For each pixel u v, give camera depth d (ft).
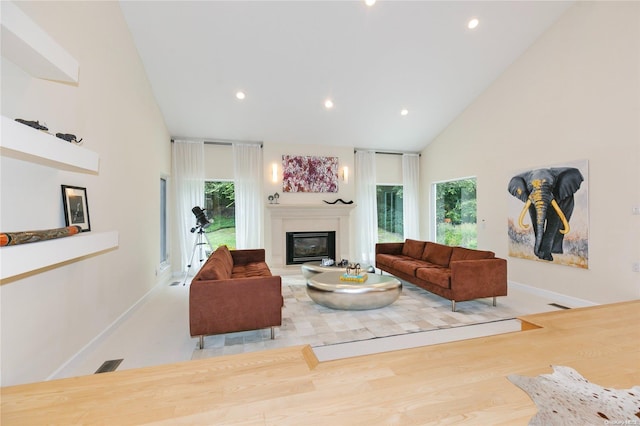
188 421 3.84
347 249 21.71
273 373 4.96
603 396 4.35
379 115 18.90
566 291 13.25
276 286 9.52
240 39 12.87
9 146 4.18
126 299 11.59
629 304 8.66
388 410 4.05
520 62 15.21
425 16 12.46
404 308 12.77
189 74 14.48
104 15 9.90
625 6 11.07
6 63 5.80
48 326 7.02
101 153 9.64
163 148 17.33
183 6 11.36
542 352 5.74
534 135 14.61
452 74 15.98
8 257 4.16
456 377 4.86
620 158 11.28
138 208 12.96
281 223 20.38
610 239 11.59
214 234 20.20
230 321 9.20
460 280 12.20
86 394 4.41
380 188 23.80
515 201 15.61
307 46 13.44
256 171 20.39
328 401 4.25
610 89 11.56
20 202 6.16
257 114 17.80
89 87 8.95
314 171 21.25
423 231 23.67
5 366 5.80
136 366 8.16
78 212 8.18
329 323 11.12
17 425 3.78
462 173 19.39
